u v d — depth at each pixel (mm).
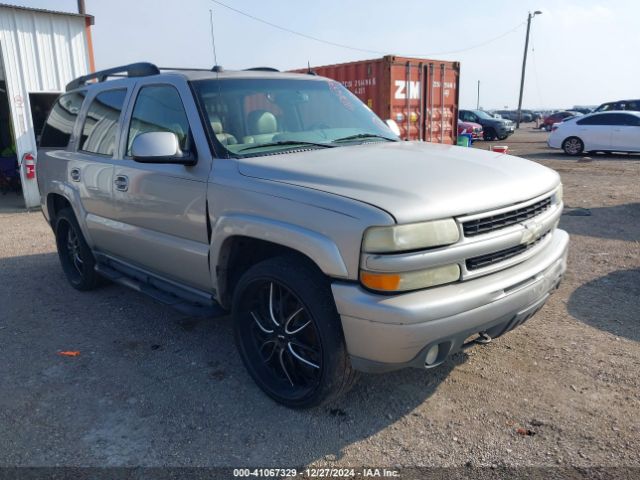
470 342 3178
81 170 4781
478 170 3090
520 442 2879
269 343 3355
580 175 13117
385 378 3549
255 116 3758
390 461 2773
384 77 12508
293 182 2973
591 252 6289
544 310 4551
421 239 2570
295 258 3053
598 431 2945
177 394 3457
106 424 3148
